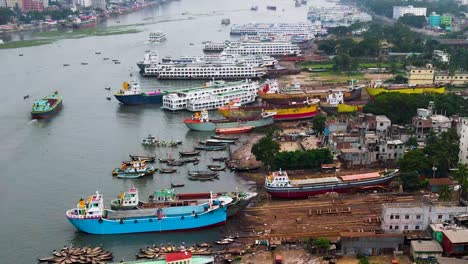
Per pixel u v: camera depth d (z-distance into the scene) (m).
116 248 199.00
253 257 186.50
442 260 166.75
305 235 199.38
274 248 191.25
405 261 179.25
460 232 179.38
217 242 198.00
